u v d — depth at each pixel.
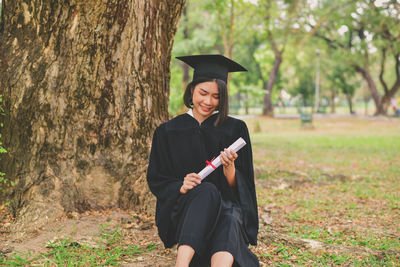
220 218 2.53
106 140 4.05
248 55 37.72
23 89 3.87
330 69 38.12
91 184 4.03
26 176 3.87
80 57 3.90
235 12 16.08
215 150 2.76
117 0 3.84
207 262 2.49
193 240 2.32
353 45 31.25
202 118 2.81
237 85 39.81
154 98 4.24
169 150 2.82
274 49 35.81
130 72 4.06
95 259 3.14
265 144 14.22
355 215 4.98
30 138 3.88
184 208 2.55
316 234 4.11
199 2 14.47
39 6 3.83
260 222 4.56
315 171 8.38
